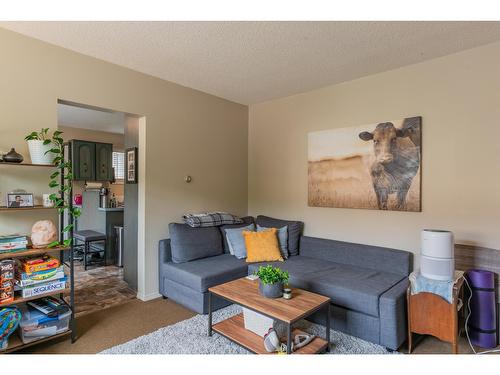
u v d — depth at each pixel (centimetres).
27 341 207
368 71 305
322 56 270
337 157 340
